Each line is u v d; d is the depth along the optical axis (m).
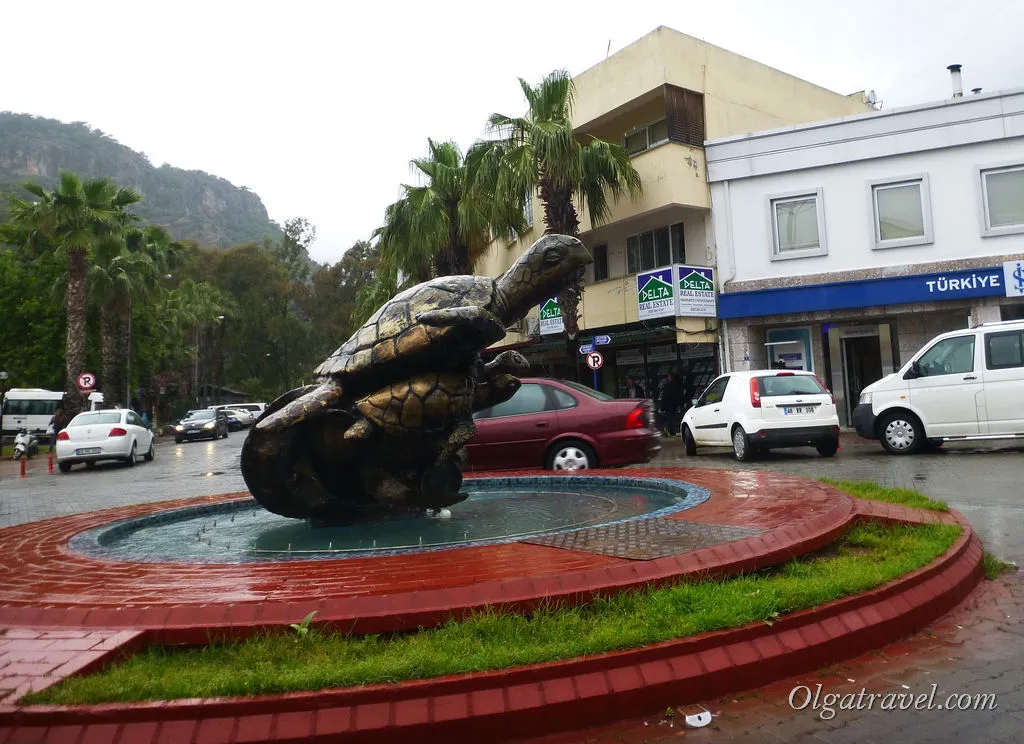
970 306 16.14
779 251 18.16
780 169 18.03
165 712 2.35
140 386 41.91
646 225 20.62
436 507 5.12
